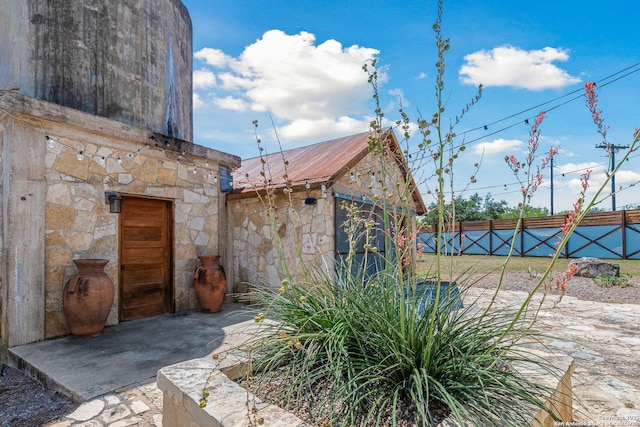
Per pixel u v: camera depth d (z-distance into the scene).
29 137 4.28
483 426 1.38
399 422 1.50
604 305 6.67
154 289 5.75
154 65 6.09
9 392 3.23
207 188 6.63
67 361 3.67
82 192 4.78
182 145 6.01
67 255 4.60
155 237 5.82
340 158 6.68
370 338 1.83
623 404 2.81
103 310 4.52
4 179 4.17
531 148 1.83
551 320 5.52
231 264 7.04
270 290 2.97
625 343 4.38
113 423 2.58
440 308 1.92
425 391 1.59
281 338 1.79
